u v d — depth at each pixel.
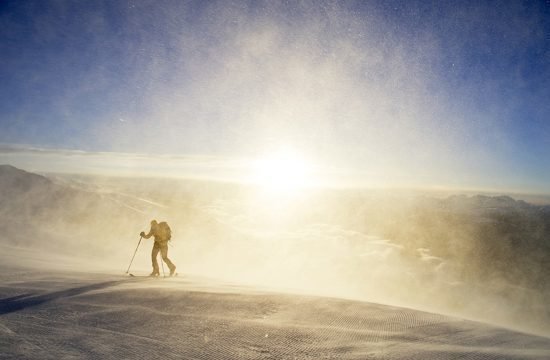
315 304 7.07
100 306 6.79
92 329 5.67
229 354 4.90
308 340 5.39
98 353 4.79
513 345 5.28
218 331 5.69
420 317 6.45
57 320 6.01
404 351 5.02
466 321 6.36
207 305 6.91
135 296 7.38
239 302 7.10
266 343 5.27
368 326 6.00
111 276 10.14
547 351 5.05
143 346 5.08
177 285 8.62
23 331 5.43
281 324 6.02
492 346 5.23
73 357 4.61
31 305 6.79
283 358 4.80
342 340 5.41
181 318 6.24
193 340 5.34
